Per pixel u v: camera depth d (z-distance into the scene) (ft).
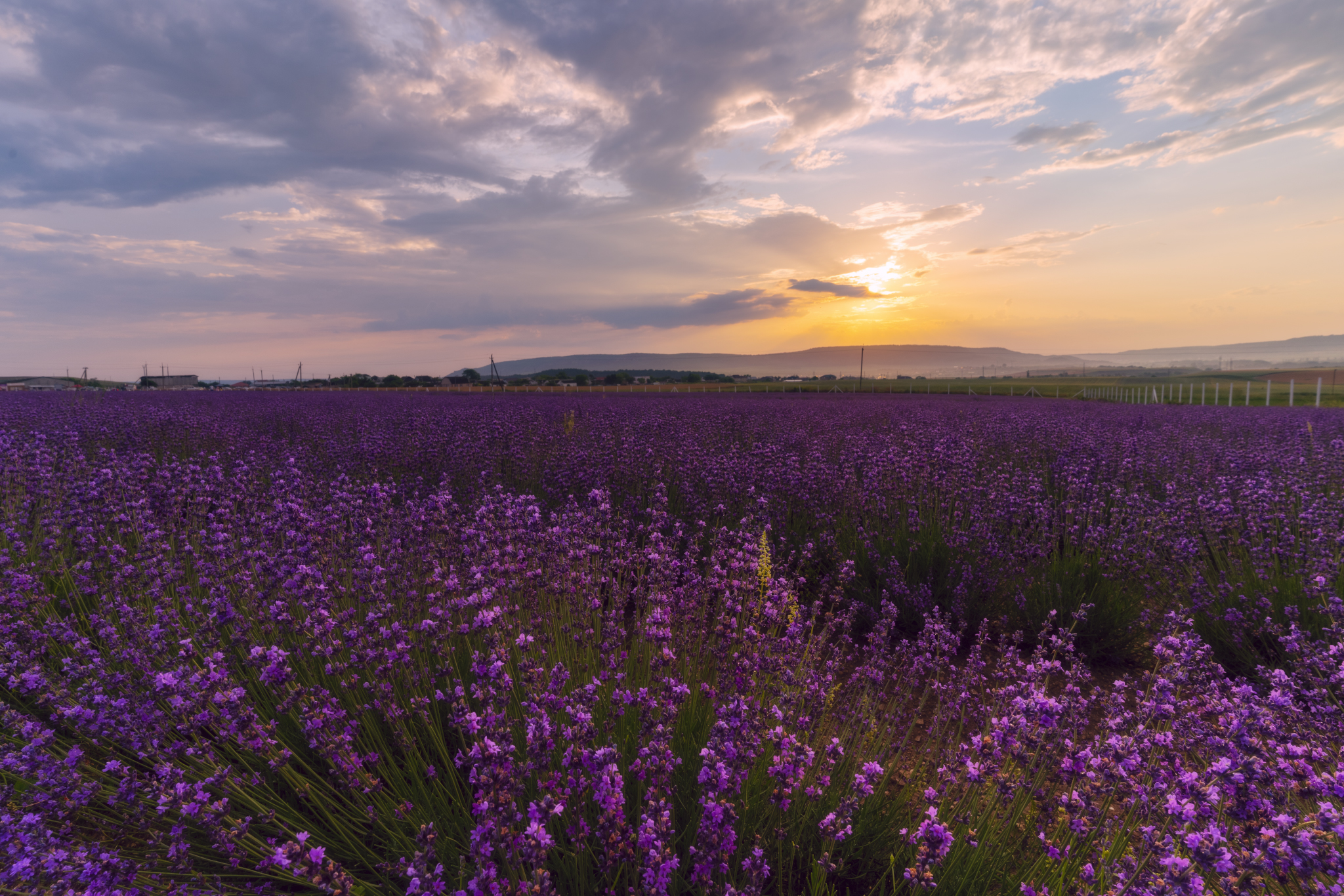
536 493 23.15
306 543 11.85
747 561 11.48
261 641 9.56
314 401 65.41
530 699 7.43
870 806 7.72
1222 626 13.98
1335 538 15.19
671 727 7.09
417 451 27.55
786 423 42.55
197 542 14.66
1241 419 45.91
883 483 21.30
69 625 10.32
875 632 11.47
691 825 7.14
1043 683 9.58
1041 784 7.40
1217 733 7.38
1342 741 8.25
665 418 41.27
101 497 14.76
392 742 8.81
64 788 6.66
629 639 11.47
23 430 30.71
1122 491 21.36
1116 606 14.60
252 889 6.48
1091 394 131.85
